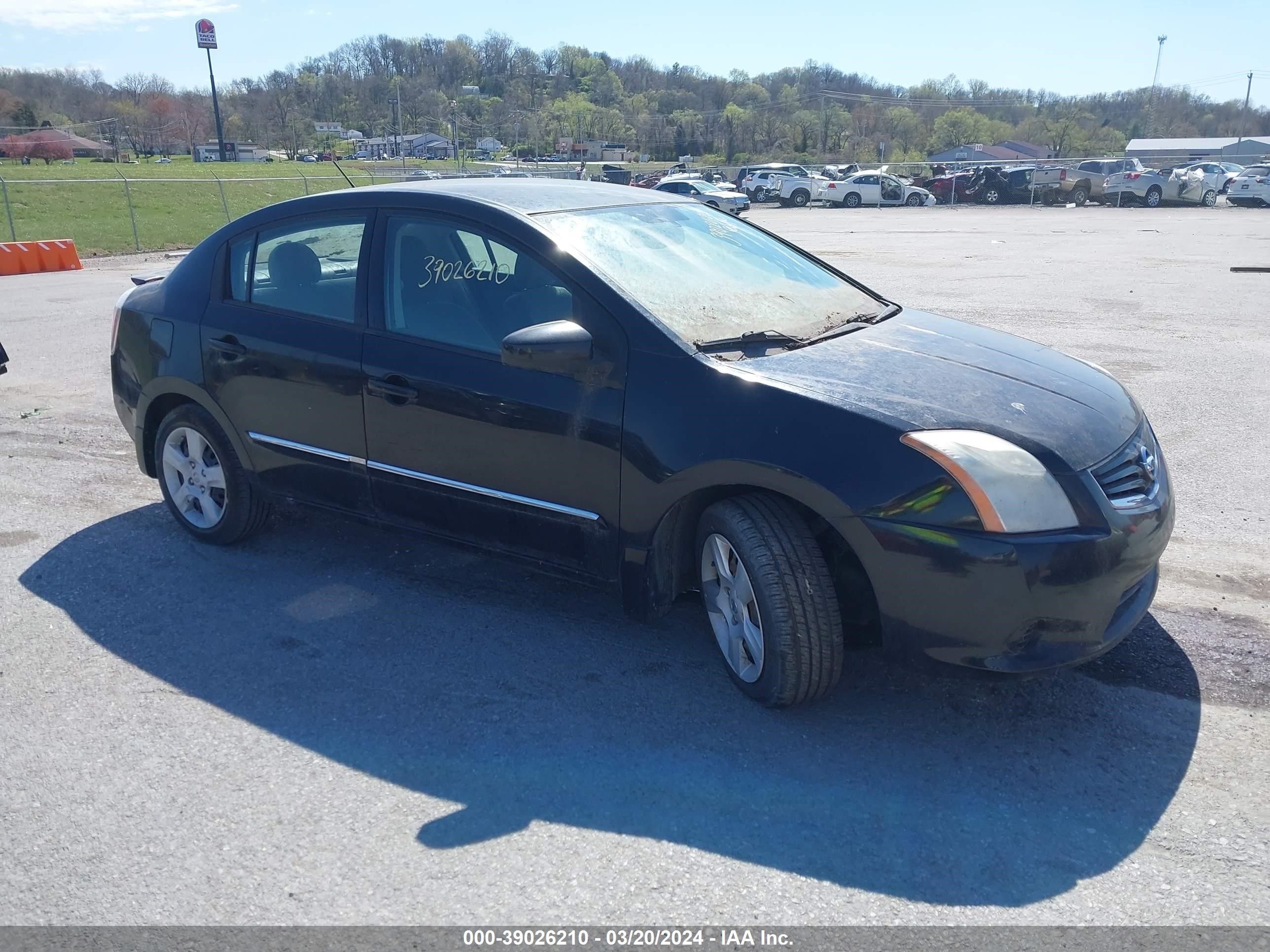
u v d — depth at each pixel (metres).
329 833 2.82
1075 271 16.31
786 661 3.19
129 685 3.65
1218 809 2.85
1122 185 38.72
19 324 12.01
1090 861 2.66
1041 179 40.56
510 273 3.77
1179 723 3.28
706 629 3.99
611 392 3.46
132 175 59.66
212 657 3.84
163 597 4.37
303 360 4.21
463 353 3.81
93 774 3.12
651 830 2.81
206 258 4.71
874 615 3.34
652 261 3.86
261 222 4.54
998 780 3.00
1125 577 3.04
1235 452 6.16
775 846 2.73
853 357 3.52
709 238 4.28
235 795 3.00
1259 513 5.12
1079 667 3.58
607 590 3.68
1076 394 3.43
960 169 49.81
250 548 4.88
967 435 3.04
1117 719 3.30
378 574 4.56
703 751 3.17
